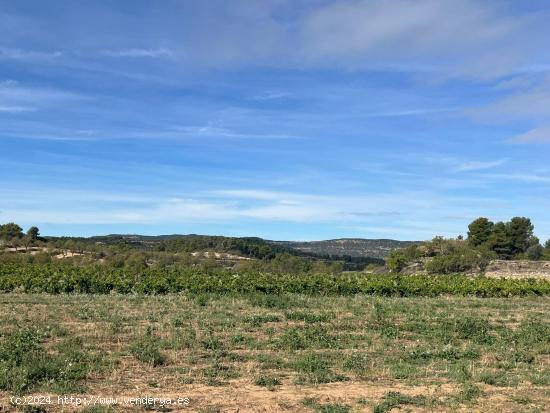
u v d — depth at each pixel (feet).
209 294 84.69
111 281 96.43
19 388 28.45
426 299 87.81
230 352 40.52
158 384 30.99
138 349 37.70
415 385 32.35
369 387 31.71
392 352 41.75
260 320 55.36
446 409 27.86
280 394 29.84
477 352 42.65
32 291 92.48
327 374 34.12
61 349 38.09
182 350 40.16
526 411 27.68
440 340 47.01
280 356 39.29
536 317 65.46
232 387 31.01
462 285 106.11
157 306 66.08
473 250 228.84
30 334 41.29
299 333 47.91
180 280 101.50
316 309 67.05
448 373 35.14
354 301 77.15
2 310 59.16
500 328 55.11
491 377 34.06
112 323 49.67
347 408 27.37
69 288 94.07
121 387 30.14
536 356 42.65
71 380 30.94
